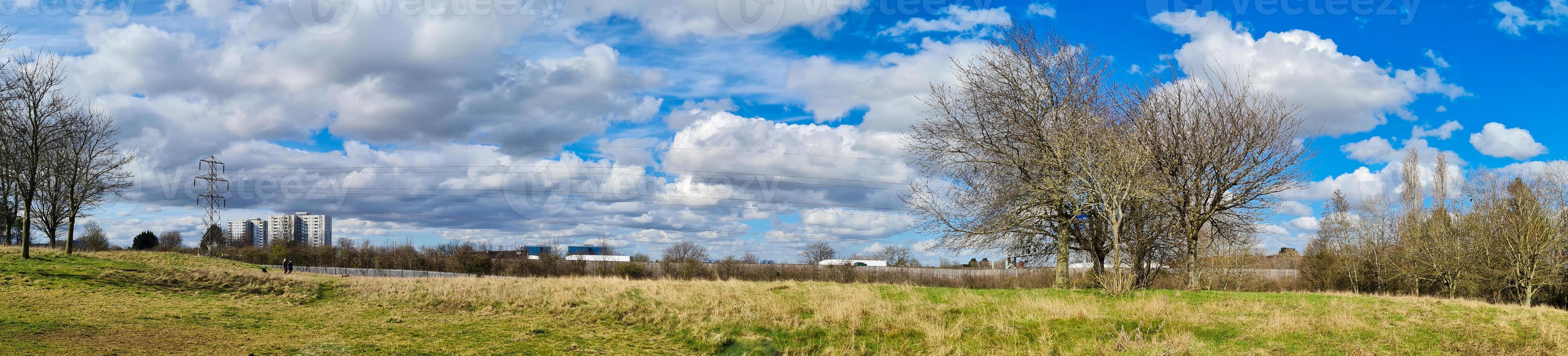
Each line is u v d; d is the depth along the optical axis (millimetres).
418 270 59469
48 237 35219
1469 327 13844
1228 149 23219
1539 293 39844
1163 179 21562
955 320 16000
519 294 22078
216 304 19062
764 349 14461
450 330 16094
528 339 15289
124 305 17312
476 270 54656
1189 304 16812
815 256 80938
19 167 28109
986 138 26000
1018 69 25766
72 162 32219
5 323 13273
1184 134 23281
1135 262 20438
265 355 11961
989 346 13766
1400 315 15133
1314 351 12422
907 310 17422
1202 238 28172
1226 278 37594
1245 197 23859
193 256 43438
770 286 22812
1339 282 49281
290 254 59469
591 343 15234
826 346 14531
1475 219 42344
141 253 42562
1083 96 24969
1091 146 19984
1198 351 12539
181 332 13695
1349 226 50406
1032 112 25328
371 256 61469
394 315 18594
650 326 17312
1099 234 23844
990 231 25266
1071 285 25234
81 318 14539
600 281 27203
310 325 15867
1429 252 43219
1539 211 38938
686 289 22438
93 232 58281
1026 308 16656
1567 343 12500
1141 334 13852
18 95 28328
